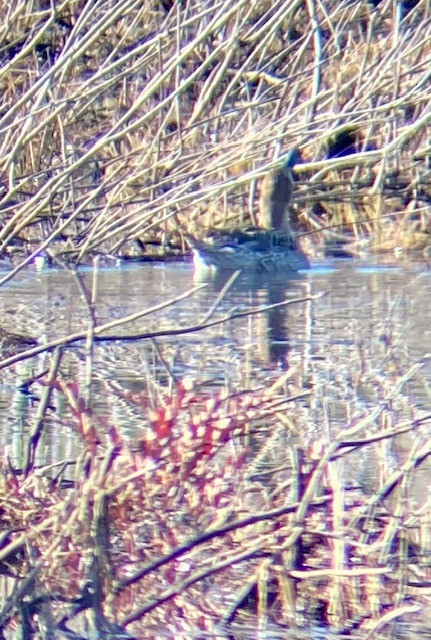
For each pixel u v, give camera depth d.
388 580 8.10
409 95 24.16
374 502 8.75
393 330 16.78
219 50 20.39
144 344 15.91
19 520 8.77
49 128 23.83
